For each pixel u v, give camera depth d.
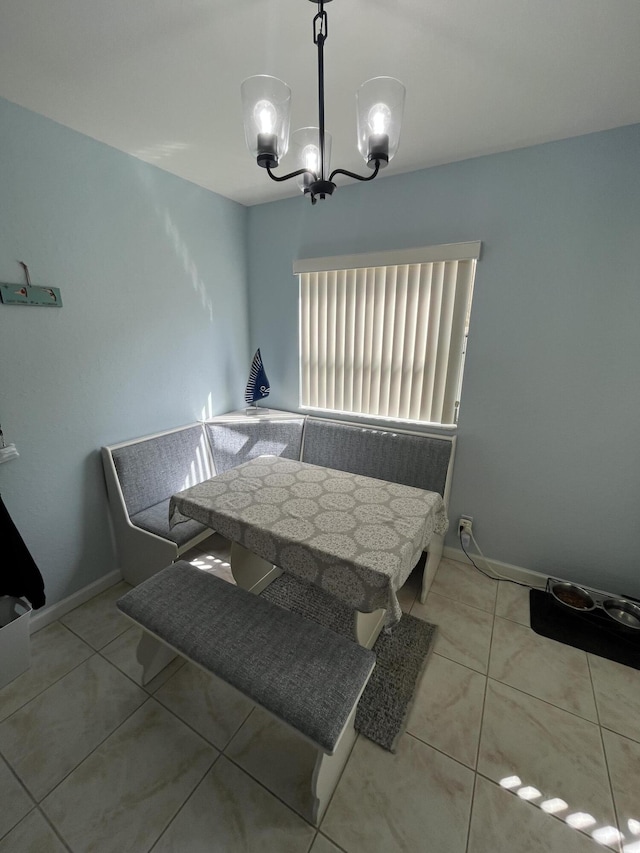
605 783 1.17
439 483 2.11
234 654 1.15
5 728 1.33
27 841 1.04
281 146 0.93
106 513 2.03
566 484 1.96
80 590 1.95
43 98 1.40
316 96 1.38
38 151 1.52
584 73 1.23
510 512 2.13
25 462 1.65
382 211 2.12
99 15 1.02
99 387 1.91
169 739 1.30
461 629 1.79
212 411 2.66
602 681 1.52
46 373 1.68
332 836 1.05
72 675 1.54
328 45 1.13
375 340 2.32
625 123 1.53
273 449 2.56
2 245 1.47
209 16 1.03
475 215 1.89
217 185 2.26
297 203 2.41
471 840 1.04
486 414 2.08
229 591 1.41
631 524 1.85
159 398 2.25
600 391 1.79
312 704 1.00
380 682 1.50
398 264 2.09
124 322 1.98
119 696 1.45
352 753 1.26
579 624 1.81
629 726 1.35
